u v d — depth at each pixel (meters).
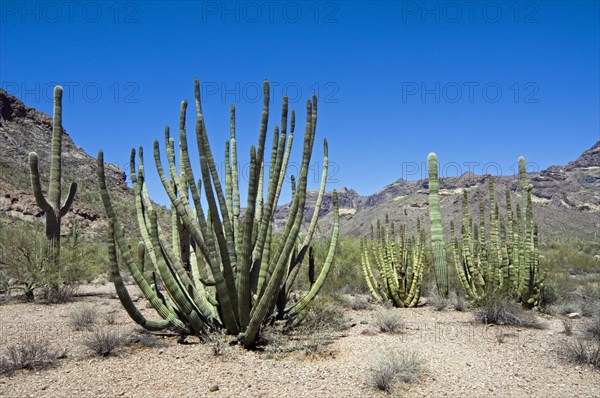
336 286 14.28
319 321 8.17
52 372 5.80
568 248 33.62
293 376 5.66
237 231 8.20
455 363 6.19
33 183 12.91
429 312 10.56
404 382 5.43
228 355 6.55
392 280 11.53
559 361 6.26
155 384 5.37
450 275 14.94
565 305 10.71
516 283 10.75
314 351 6.76
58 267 12.98
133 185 8.47
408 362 5.77
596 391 5.15
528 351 6.82
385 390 5.17
